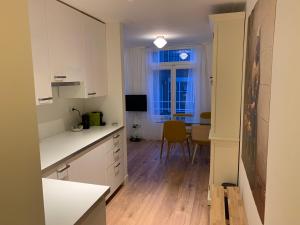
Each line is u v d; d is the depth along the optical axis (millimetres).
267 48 1252
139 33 4125
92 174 2602
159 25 3500
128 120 6207
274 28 1121
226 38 2623
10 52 736
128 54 5965
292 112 862
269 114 1188
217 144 2797
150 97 5969
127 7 2617
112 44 3318
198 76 5578
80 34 2719
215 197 2309
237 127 2732
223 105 2738
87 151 2492
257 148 1477
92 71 2996
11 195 751
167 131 4348
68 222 1102
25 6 785
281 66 1008
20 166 783
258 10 1533
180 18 3107
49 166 1891
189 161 4488
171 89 5848
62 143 2531
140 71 5945
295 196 820
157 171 4027
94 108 3523
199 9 2732
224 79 2695
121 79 3363
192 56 5605
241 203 2152
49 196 1339
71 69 2564
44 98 2176
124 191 3303
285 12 963
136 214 2740
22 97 783
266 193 1219
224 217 1955
